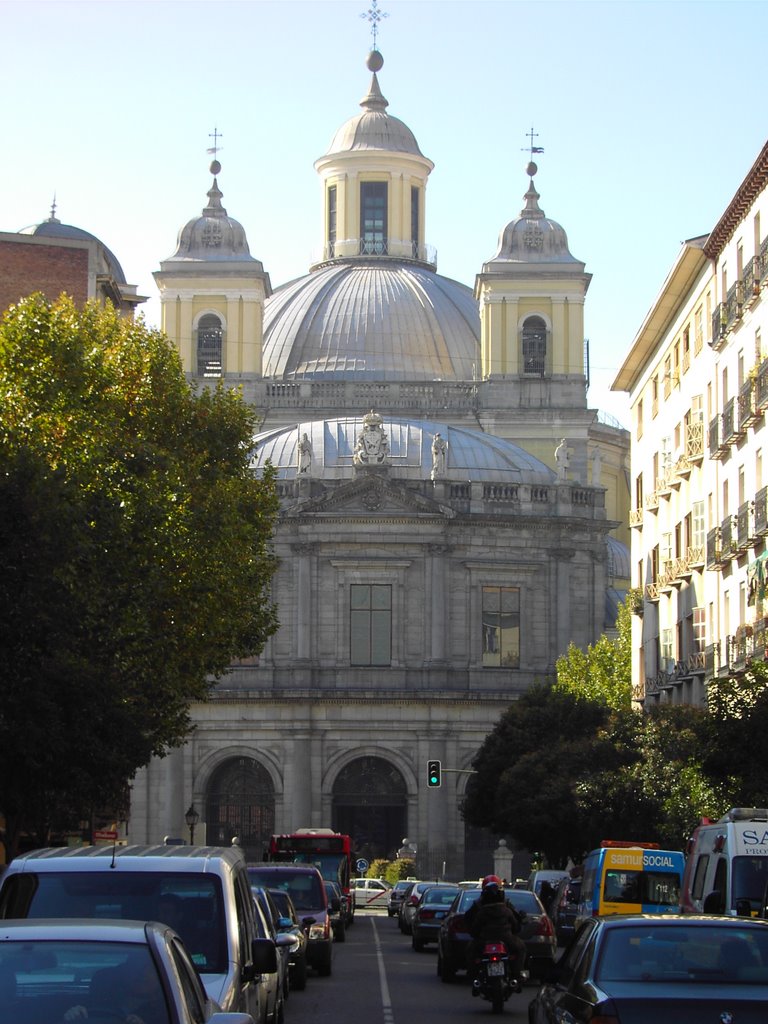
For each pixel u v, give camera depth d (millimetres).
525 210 153125
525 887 87688
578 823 85125
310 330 155125
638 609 95562
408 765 121000
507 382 147750
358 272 161375
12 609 42969
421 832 120438
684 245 79188
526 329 150000
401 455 129250
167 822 120188
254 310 149000
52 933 16078
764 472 66188
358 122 171000
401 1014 38000
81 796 50844
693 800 73125
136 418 64188
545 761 93562
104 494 52688
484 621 124188
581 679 111375
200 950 21484
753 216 68875
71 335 60812
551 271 149125
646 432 95812
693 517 78812
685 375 83625
